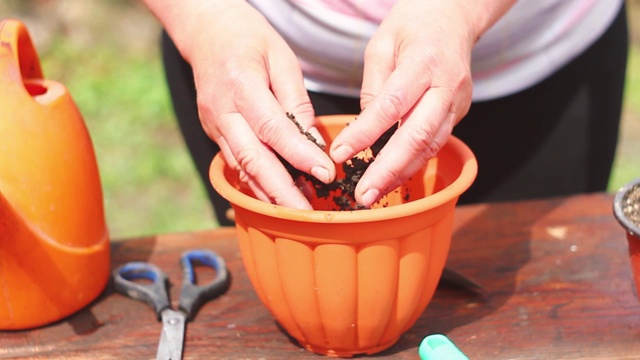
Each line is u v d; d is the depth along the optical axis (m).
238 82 0.81
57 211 0.88
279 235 0.80
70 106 0.91
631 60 3.06
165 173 2.57
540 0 1.02
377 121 0.78
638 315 0.89
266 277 0.83
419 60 0.80
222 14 0.87
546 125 1.11
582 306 0.90
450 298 0.93
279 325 0.90
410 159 0.79
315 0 0.99
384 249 0.79
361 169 0.84
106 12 3.48
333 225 0.77
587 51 1.09
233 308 0.92
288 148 0.79
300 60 1.04
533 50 1.05
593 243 1.00
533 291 0.93
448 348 0.81
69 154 0.89
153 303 0.92
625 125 2.69
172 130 2.83
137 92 3.06
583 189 1.17
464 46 0.83
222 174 0.84
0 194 0.84
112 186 2.49
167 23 0.92
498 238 1.02
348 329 0.83
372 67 0.83
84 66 3.25
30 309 0.89
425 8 0.84
